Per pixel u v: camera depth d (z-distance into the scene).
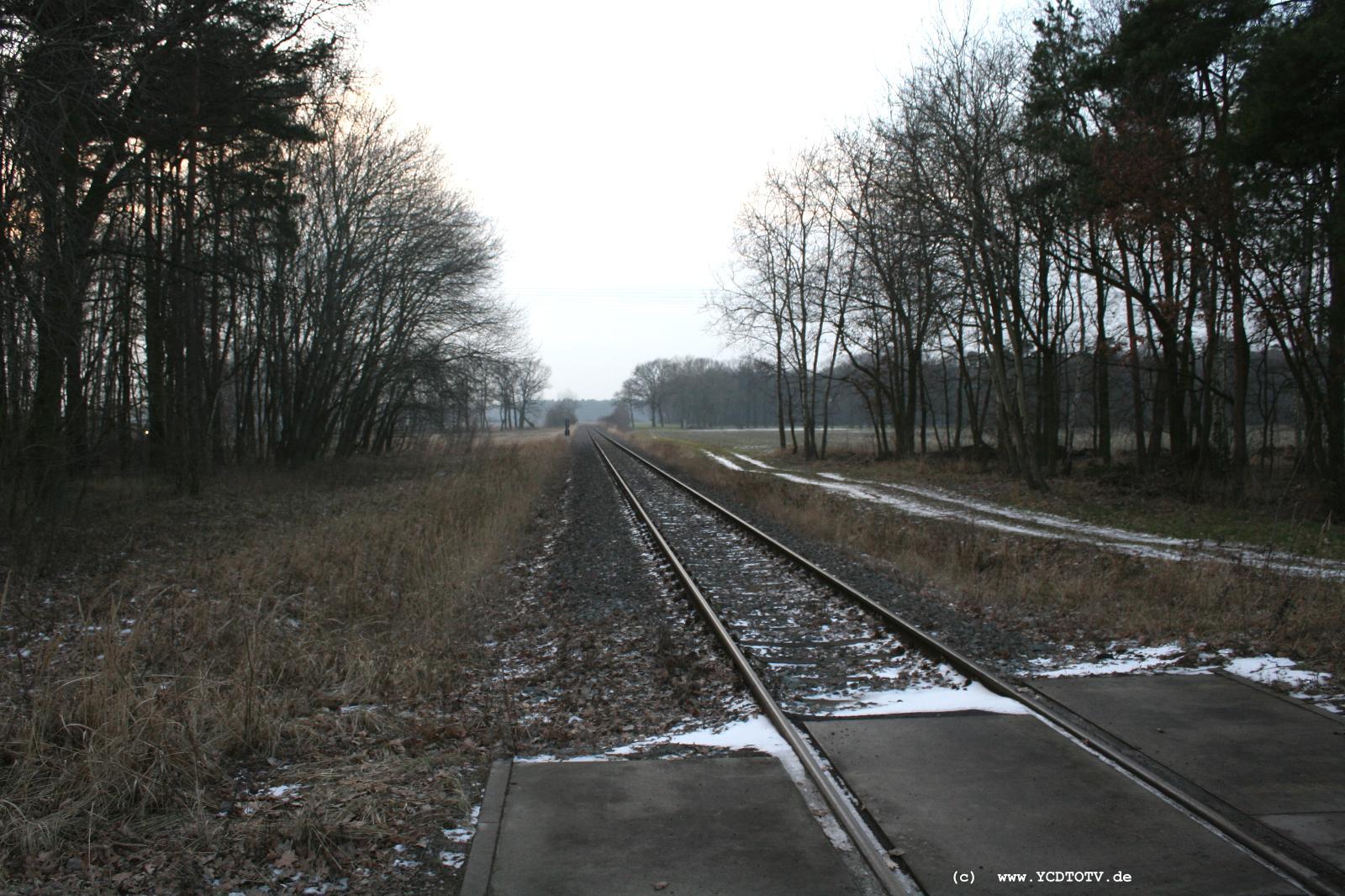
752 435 102.94
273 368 33.53
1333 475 19.05
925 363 45.75
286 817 4.75
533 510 22.06
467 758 5.68
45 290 12.99
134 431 22.42
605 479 32.31
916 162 25.28
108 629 7.78
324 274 32.31
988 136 24.27
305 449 32.81
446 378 38.56
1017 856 4.11
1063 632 8.68
